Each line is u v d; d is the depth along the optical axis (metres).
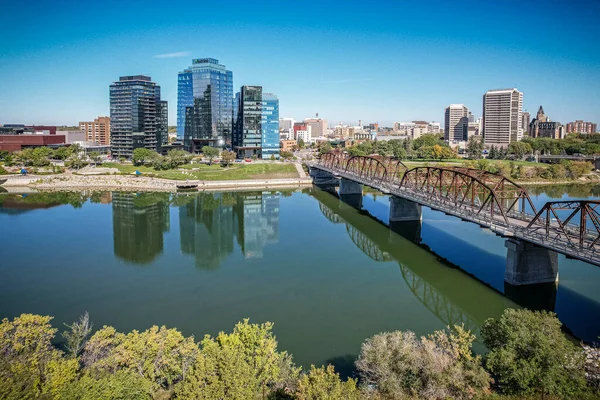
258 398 36.78
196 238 118.94
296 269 92.62
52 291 79.50
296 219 145.75
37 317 45.47
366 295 78.19
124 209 159.25
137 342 41.69
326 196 197.12
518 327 42.59
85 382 33.66
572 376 38.41
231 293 78.69
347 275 89.19
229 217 148.00
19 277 86.62
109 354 41.09
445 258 101.00
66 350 56.53
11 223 134.50
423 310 71.75
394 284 84.12
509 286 80.56
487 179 113.38
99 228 129.00
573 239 75.50
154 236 120.75
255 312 70.44
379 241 116.69
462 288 82.38
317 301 75.06
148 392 37.19
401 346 43.91
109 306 72.94
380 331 63.62
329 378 36.53
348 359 55.09
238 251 106.56
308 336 61.81
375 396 39.19
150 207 164.12
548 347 39.81
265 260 99.19
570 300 75.44
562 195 188.50
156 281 84.75
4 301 75.12
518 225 85.88
